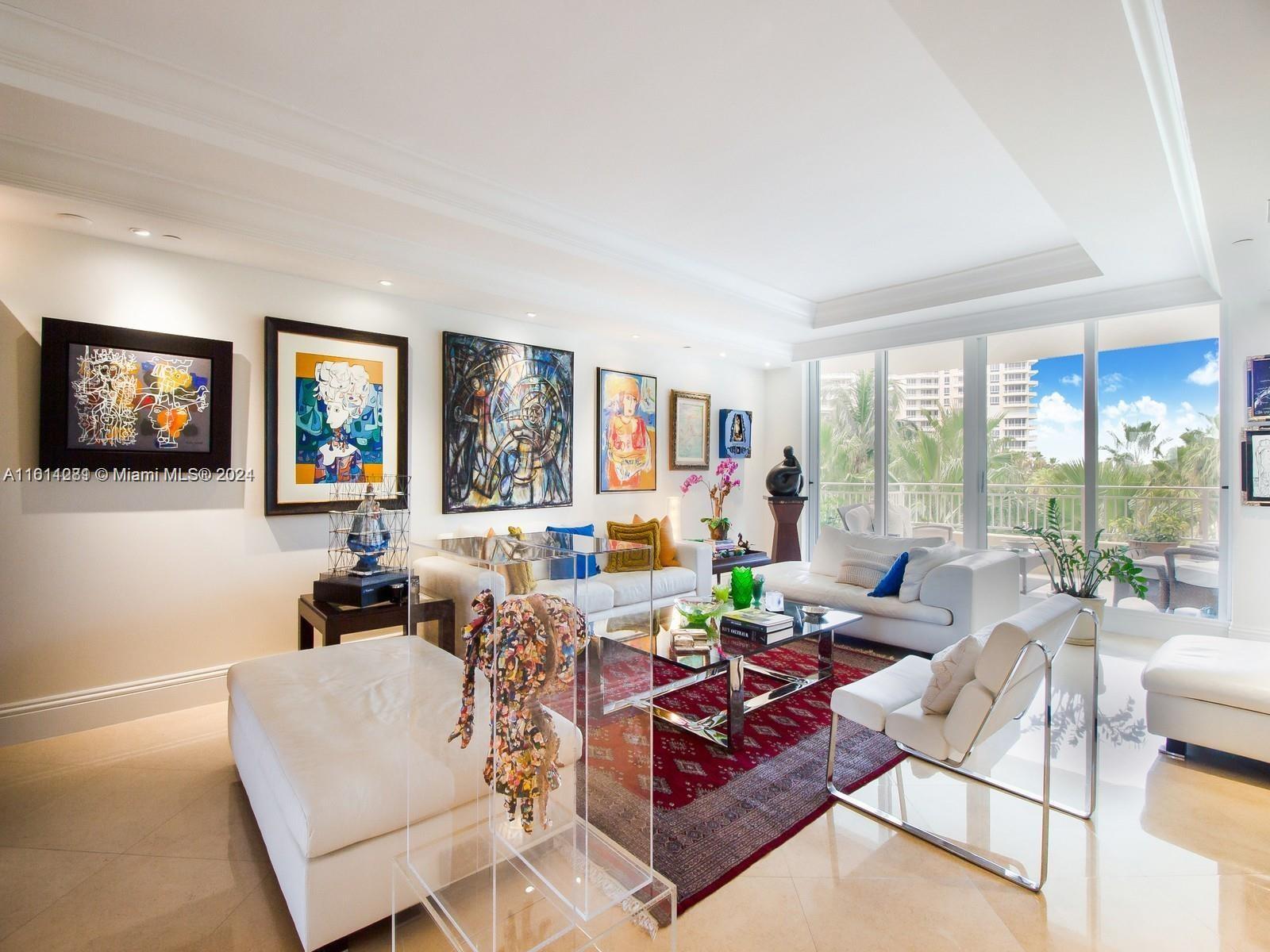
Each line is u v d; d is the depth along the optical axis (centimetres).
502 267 394
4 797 238
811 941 167
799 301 547
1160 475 453
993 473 533
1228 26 157
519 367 475
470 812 137
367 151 277
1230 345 405
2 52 197
